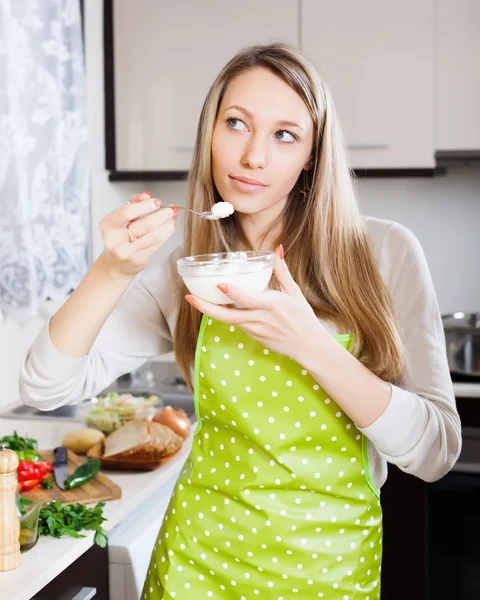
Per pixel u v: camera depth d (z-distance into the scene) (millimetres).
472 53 2943
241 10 3043
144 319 1463
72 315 1250
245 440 1352
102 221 1181
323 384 1196
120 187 3357
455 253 3383
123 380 3023
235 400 1336
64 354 1267
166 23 3098
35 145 2531
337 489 1333
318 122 1271
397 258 1332
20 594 1387
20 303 2451
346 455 1330
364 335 1296
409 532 2676
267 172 1242
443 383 1275
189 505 1389
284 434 1320
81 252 2795
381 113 3012
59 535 1614
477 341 2664
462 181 3354
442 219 3379
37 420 2461
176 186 3477
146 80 3133
